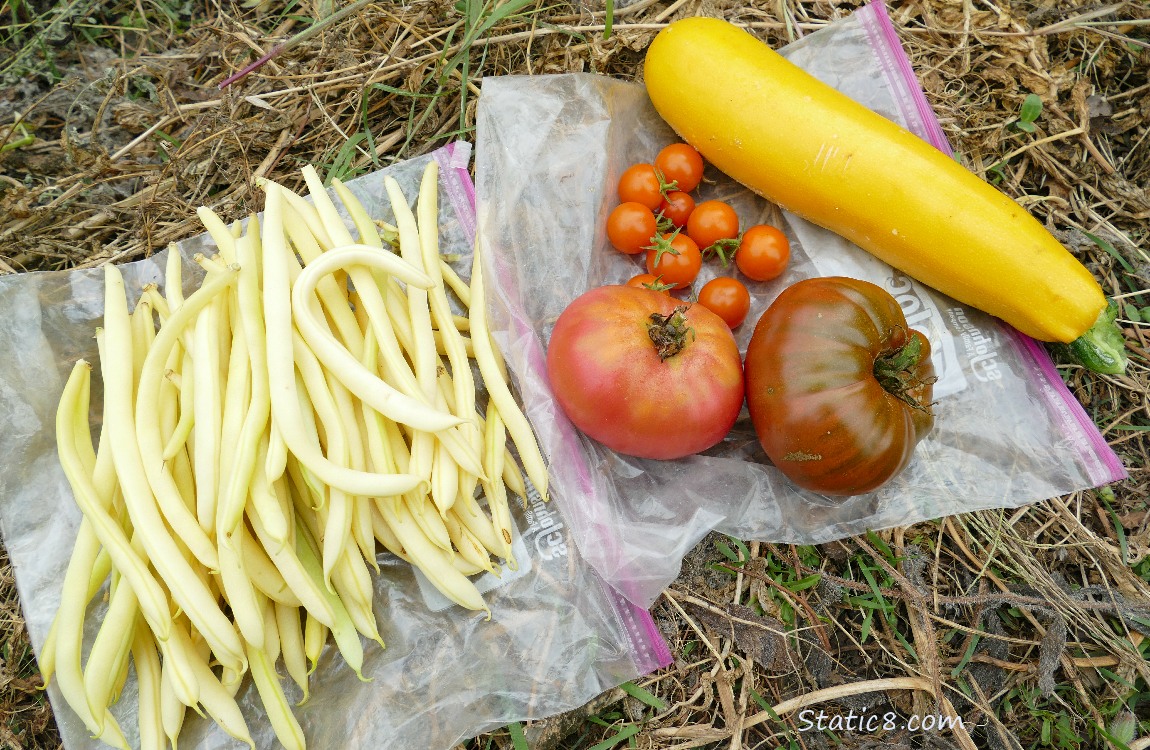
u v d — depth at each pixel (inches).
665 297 13.1
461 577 12.8
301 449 11.5
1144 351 15.9
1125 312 16.2
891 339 13.0
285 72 16.6
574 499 14.0
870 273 15.8
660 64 14.8
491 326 14.1
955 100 17.1
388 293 13.1
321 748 13.1
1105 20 17.4
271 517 11.3
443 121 16.9
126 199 16.3
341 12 15.7
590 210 15.7
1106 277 16.4
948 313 15.6
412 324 12.9
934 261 14.3
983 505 14.8
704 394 12.5
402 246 13.5
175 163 15.7
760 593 14.7
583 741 14.4
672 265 14.8
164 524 11.6
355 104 17.0
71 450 11.9
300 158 16.7
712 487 14.8
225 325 12.5
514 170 15.2
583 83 15.6
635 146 16.6
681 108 14.8
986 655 14.7
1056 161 17.1
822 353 12.5
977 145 16.8
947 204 13.7
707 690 14.4
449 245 15.9
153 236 15.8
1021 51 16.8
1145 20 16.6
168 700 11.6
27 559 13.1
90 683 11.1
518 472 13.8
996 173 17.1
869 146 13.9
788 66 14.6
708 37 14.5
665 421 12.6
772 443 13.2
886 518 14.8
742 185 16.6
